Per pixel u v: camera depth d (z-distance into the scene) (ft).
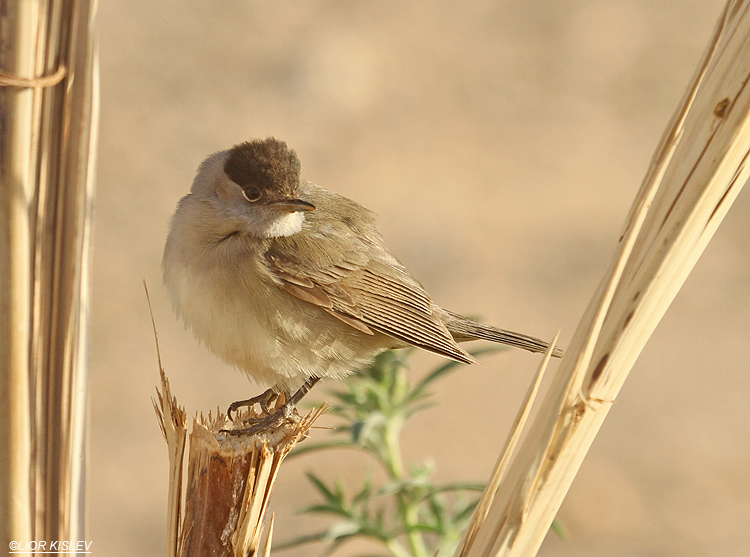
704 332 58.90
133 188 69.41
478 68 89.40
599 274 62.44
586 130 80.89
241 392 52.95
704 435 50.29
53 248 14.71
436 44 92.94
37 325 14.64
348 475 46.78
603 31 95.30
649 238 12.67
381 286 24.39
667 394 53.57
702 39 92.58
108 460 48.60
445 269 63.41
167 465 48.78
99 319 57.16
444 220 68.64
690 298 62.13
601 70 89.10
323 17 96.53
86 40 14.57
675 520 44.32
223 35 91.50
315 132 79.36
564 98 84.99
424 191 72.28
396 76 87.61
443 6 100.27
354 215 26.37
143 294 59.52
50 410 14.83
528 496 12.64
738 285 63.05
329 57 88.22
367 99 84.28
